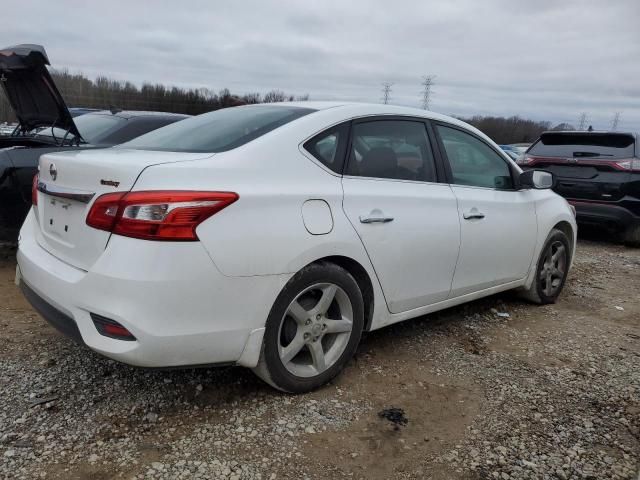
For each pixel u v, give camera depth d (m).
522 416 2.93
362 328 3.17
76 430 2.55
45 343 3.43
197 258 2.38
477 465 2.49
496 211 4.06
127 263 2.31
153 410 2.76
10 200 4.33
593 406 3.08
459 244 3.69
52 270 2.65
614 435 2.79
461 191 3.79
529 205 4.48
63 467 2.30
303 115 3.12
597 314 4.86
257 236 2.55
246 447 2.51
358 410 2.89
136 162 2.48
